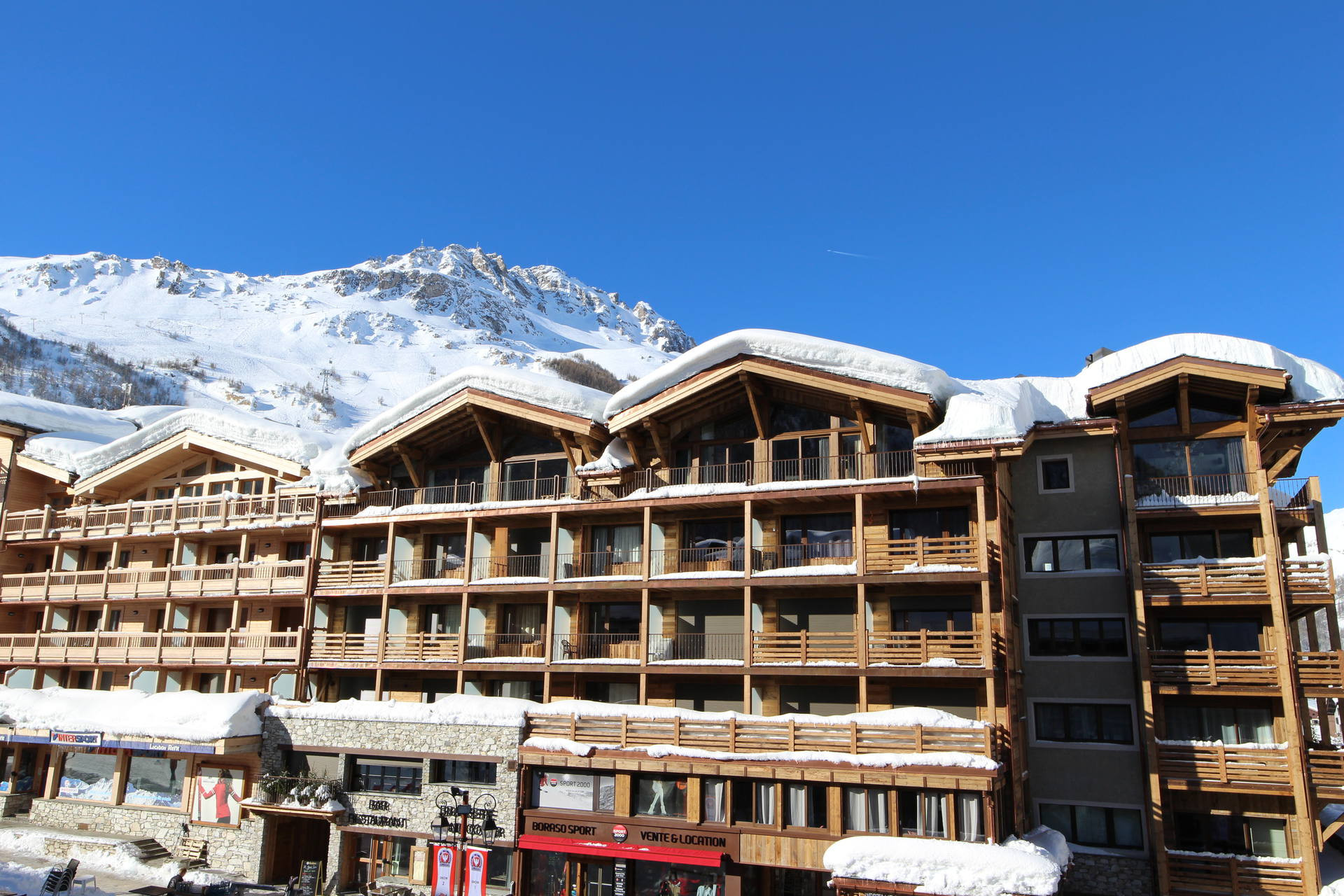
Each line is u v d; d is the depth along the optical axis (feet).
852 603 109.70
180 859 122.21
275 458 144.05
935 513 107.96
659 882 100.53
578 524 124.57
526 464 130.31
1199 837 98.53
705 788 100.83
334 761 119.75
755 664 106.11
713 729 101.24
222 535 145.18
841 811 94.79
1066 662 106.22
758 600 112.98
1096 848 100.42
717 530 117.91
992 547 101.09
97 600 148.46
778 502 110.42
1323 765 92.73
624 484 120.16
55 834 127.44
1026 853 86.74
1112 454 108.88
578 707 110.63
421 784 113.50
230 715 121.39
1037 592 108.88
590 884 103.45
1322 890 88.69
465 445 135.74
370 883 113.39
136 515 153.58
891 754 93.25
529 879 105.91
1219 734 100.17
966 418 101.50
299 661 129.39
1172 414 108.17
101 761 136.15
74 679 152.46
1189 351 102.94
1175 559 106.22
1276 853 95.40
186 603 144.97
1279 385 98.17
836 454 111.86
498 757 108.99
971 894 83.66
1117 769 101.45
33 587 154.30
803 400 114.32
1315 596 96.32
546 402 123.95
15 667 154.71
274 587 135.44
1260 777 93.45
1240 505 100.63
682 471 119.14
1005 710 98.17
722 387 115.75
